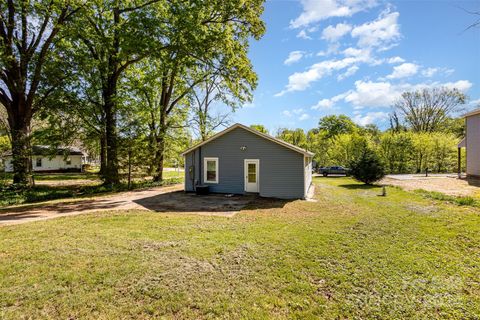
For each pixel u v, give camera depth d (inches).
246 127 494.6
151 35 538.0
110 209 366.6
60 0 509.7
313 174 1175.0
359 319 113.3
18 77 557.6
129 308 120.0
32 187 587.5
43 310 118.2
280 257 180.7
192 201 435.2
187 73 791.1
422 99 1389.0
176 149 838.5
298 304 123.9
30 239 218.1
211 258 178.1
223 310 118.6
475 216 302.0
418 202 402.9
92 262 169.2
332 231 246.4
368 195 492.7
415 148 1135.0
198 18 543.5
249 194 505.7
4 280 144.7
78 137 692.1
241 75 627.5
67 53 610.2
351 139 1251.8
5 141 864.9
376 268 164.1
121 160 625.3
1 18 512.7
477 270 162.6
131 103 702.5
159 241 214.1
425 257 182.7
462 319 113.4
